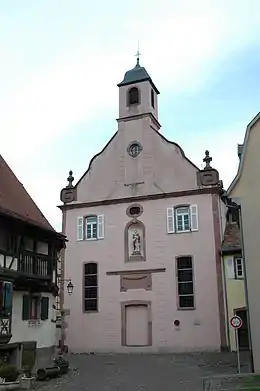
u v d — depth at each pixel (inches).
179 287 1158.3
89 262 1251.2
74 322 1222.9
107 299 1211.9
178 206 1205.7
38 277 855.1
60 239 965.2
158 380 705.0
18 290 831.1
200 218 1178.0
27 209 934.4
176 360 957.8
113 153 1310.3
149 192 1241.4
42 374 731.4
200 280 1140.5
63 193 1327.5
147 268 1194.6
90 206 1289.4
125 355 1117.1
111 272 1224.8
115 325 1188.5
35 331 871.1
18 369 728.3
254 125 704.4
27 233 860.6
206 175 1197.7
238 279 1110.4
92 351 1188.5
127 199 1255.5
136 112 1315.2
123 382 696.4
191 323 1123.3
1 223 786.2
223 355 1016.9
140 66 1374.3
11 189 951.0
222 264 1133.1
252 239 665.0
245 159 695.7
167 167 1243.8
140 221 1230.9
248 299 648.4
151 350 1138.7
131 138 1301.7
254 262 656.4
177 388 627.5
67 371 821.2
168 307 1152.2
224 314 1099.9
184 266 1168.2
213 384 427.2
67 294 1245.7
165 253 1187.9
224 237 1176.2
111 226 1256.2
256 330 635.5
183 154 1239.5
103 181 1298.0
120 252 1230.3
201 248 1159.0
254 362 627.5
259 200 674.2
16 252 811.4
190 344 1111.0
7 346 767.1
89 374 794.2
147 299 1175.6
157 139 1275.8
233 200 685.3
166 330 1139.9
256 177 684.1
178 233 1187.9
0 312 741.3
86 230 1280.8
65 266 1267.2
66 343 1213.1
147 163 1264.8
